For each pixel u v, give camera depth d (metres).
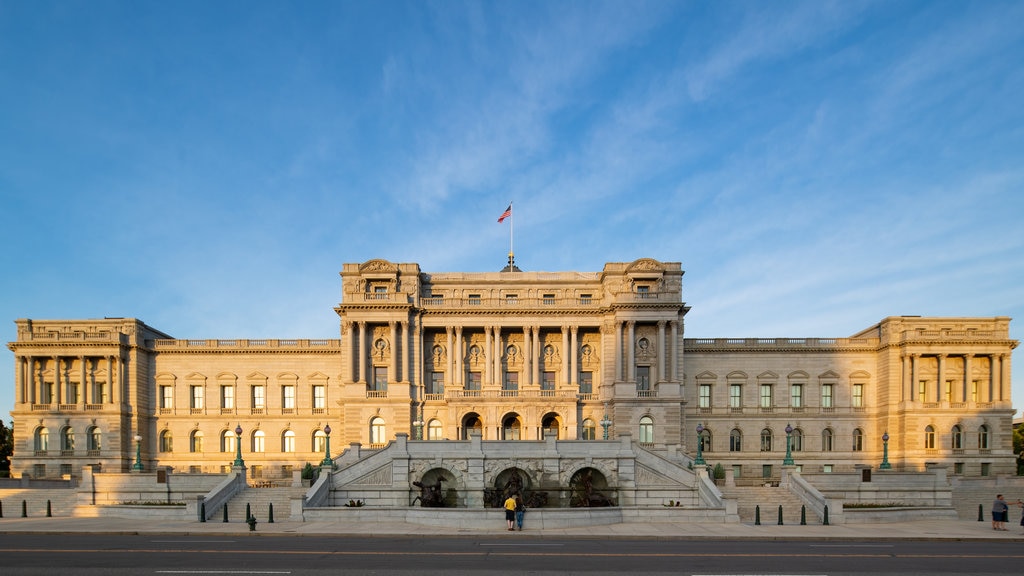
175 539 38.72
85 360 95.56
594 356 95.12
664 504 60.00
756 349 98.19
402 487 60.34
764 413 97.38
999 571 28.36
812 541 39.41
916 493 61.97
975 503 66.38
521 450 61.47
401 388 89.75
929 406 92.38
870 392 98.06
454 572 26.67
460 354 92.81
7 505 62.34
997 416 92.31
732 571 27.55
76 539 38.91
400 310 90.88
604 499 58.81
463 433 90.19
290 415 98.56
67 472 93.19
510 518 42.72
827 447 97.19
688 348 98.69
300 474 62.84
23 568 27.66
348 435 89.19
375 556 30.69
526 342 92.94
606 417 78.69
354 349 91.38
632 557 30.97
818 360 98.56
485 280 95.12
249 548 33.66
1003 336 93.62
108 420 93.94
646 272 91.94
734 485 62.53
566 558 30.45
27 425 94.12
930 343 92.75
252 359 100.06
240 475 60.97
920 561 30.88
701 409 97.56
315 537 39.53
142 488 61.53
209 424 98.69
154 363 99.81
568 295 95.00
